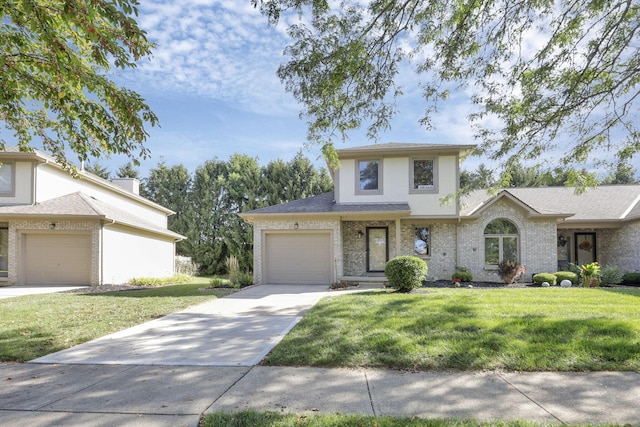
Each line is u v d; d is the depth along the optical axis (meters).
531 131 7.73
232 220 25.52
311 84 6.69
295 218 15.43
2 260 16.78
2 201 16.69
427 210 16.12
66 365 5.12
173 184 27.98
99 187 20.69
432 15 6.37
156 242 22.17
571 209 17.59
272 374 4.70
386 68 6.82
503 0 6.28
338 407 3.72
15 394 4.11
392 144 17.31
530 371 4.75
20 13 4.79
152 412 3.63
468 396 3.99
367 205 16.02
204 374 4.72
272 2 5.84
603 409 3.65
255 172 26.27
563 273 14.84
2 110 6.53
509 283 14.77
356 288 13.67
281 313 8.77
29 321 7.91
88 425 3.38
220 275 25.91
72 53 5.07
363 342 5.79
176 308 9.47
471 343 5.61
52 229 16.14
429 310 7.92
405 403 3.82
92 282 16.05
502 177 8.62
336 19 6.23
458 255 16.31
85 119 5.93
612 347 5.34
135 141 6.16
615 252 17.22
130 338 6.54
